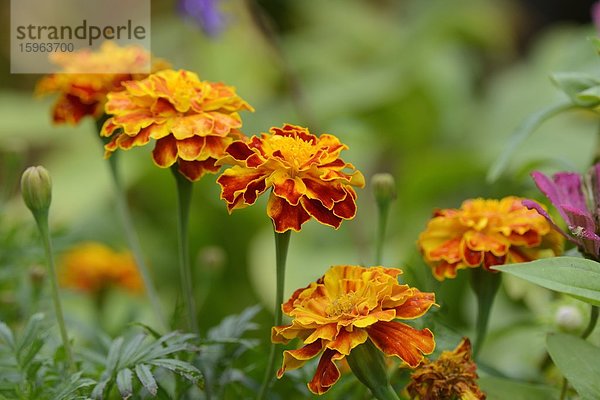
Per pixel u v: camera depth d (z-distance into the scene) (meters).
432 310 0.70
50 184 0.68
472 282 0.71
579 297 0.63
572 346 0.67
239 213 1.36
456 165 1.45
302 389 0.73
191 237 1.37
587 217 0.66
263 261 1.28
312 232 1.40
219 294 1.24
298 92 1.17
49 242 0.68
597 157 0.79
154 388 0.65
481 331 0.71
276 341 0.64
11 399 0.69
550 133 1.50
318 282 0.66
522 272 0.63
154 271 1.34
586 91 0.70
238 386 0.73
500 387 0.70
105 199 1.44
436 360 0.67
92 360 0.71
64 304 0.96
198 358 0.71
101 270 0.93
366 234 1.41
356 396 0.72
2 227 0.84
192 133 0.67
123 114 0.68
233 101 0.69
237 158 0.66
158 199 1.48
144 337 0.68
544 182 0.68
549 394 0.70
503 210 0.71
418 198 1.50
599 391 0.66
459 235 0.71
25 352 0.70
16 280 0.82
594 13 0.84
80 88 0.73
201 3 1.03
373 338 0.63
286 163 0.64
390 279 0.64
